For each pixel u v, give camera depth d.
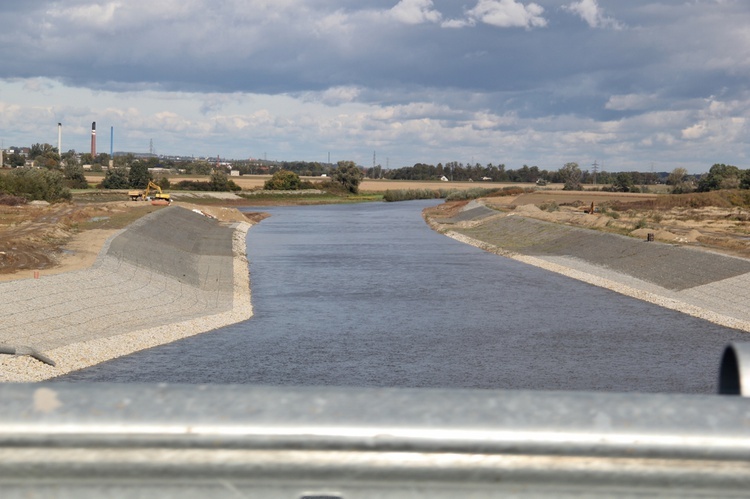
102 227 48.69
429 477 0.76
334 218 85.94
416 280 37.06
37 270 30.00
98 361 20.55
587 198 112.75
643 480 0.76
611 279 38.00
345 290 33.78
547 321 27.52
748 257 37.78
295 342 23.78
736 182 123.00
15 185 76.44
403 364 21.33
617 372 20.81
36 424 0.75
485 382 19.64
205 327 25.48
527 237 58.44
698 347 23.80
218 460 0.76
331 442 0.75
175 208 71.69
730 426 0.77
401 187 184.50
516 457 0.75
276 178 142.00
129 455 0.76
